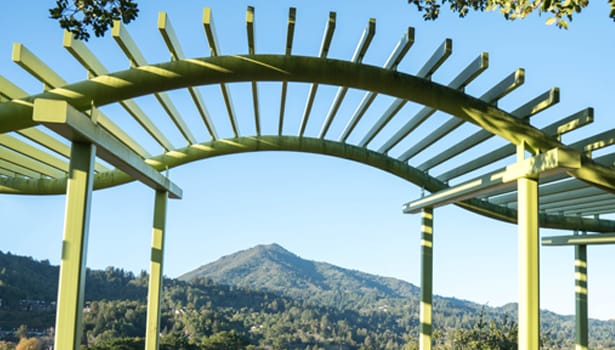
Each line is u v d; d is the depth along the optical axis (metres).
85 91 4.98
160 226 7.88
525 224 5.55
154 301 7.71
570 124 5.47
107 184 8.51
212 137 7.88
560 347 14.71
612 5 3.98
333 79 5.25
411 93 5.38
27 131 6.54
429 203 8.34
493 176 6.27
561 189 7.79
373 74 5.28
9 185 8.69
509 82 5.12
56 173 8.81
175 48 4.90
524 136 5.62
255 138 8.18
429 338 8.37
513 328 13.47
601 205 8.77
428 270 8.55
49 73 5.20
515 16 4.52
